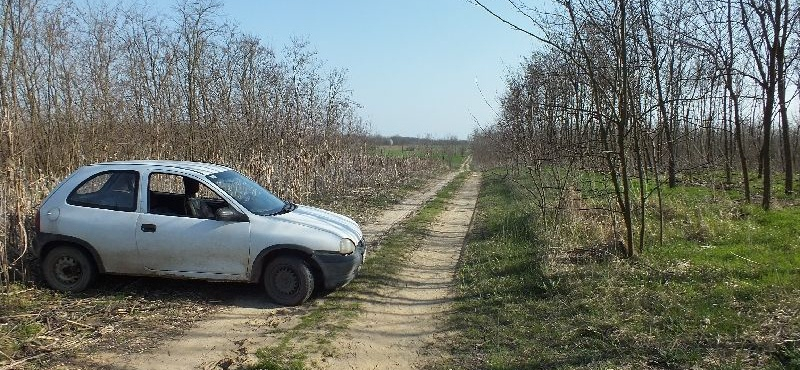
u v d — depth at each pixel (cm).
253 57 1501
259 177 1279
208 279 614
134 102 1362
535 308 587
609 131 769
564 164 966
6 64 883
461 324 561
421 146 5712
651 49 975
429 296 671
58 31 1262
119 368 437
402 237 1056
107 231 606
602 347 469
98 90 1316
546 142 1038
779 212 1116
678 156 1731
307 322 554
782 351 421
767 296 547
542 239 854
